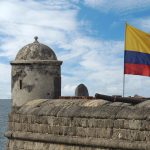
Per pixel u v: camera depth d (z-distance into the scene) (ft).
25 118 67.10
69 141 59.77
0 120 269.64
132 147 52.65
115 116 55.21
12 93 76.74
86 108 59.52
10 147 69.00
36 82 74.43
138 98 56.85
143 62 61.41
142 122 52.37
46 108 64.95
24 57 75.10
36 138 64.44
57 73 76.07
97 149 56.54
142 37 61.46
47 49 76.54
